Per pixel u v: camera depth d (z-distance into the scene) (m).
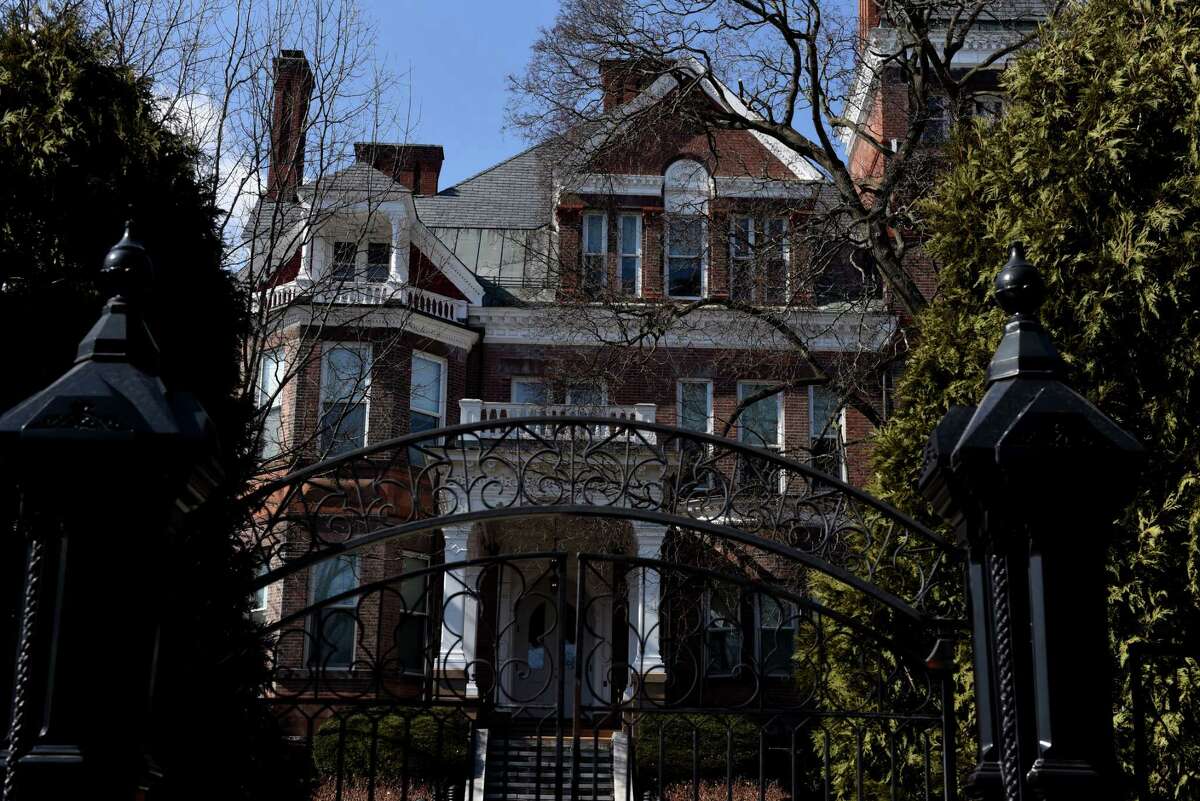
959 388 8.05
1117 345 7.25
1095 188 7.47
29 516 3.78
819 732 8.38
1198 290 7.04
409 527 5.61
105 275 4.21
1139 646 5.29
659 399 23.09
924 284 21.30
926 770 5.85
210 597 5.62
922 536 5.53
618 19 18.34
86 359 3.99
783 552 5.66
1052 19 8.73
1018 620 4.15
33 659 3.67
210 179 8.57
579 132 19.56
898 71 21.12
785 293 19.36
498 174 28.05
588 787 13.98
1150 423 7.08
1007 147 8.04
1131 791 5.80
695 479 6.26
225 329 7.61
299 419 19.91
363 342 21.00
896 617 6.93
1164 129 7.42
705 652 6.38
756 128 18.64
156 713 4.53
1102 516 4.11
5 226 6.44
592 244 24.50
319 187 15.08
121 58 10.51
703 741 17.59
